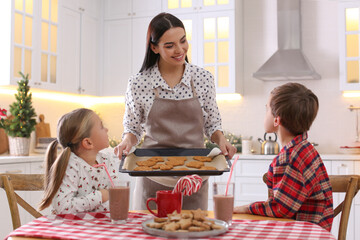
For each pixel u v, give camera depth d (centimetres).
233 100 446
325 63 422
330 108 419
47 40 382
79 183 153
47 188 145
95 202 146
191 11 427
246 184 382
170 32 178
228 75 414
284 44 416
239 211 149
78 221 127
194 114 194
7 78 339
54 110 445
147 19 447
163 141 195
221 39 416
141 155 190
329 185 148
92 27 450
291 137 153
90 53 446
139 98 194
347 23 390
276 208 141
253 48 444
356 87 386
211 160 184
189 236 106
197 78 196
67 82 411
